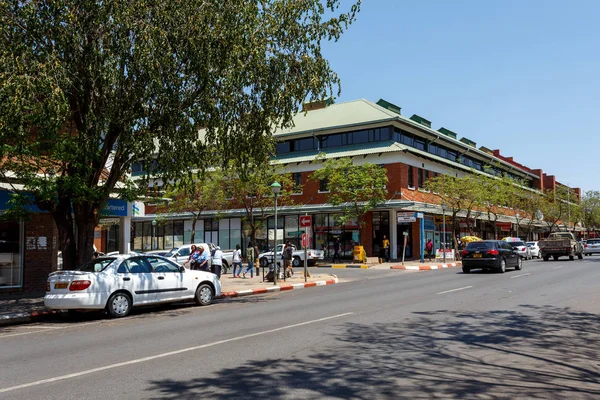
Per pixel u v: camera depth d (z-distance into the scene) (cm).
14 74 1105
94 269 1315
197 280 1502
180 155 1423
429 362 705
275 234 2112
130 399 554
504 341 845
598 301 1327
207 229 4675
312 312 1237
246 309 1374
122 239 2127
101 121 1329
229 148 1594
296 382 611
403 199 3694
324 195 4022
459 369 669
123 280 1313
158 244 5000
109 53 1254
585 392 572
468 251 2492
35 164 1501
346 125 3969
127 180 1606
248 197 4119
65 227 1545
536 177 7256
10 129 1148
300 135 4212
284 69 1484
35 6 1211
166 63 1285
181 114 1388
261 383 609
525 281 1942
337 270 3141
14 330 1156
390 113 3925
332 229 4053
